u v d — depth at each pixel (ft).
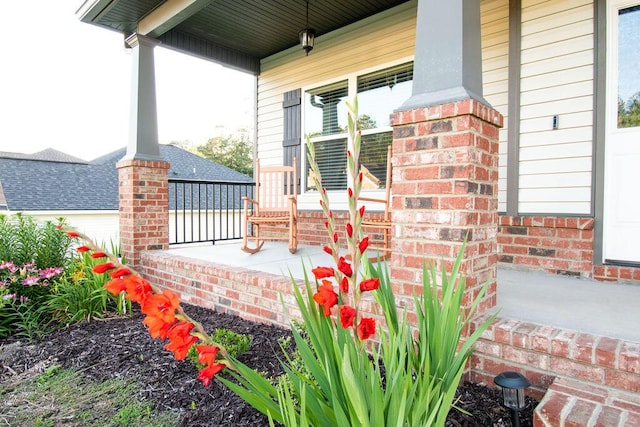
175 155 51.31
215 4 14.78
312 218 17.20
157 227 15.23
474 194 6.39
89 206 42.55
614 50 10.02
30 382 7.46
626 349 5.09
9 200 38.91
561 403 4.73
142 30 14.48
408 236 6.84
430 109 6.48
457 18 6.49
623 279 9.67
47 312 11.08
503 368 5.98
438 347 4.54
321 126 17.63
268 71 19.85
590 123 10.36
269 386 3.72
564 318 6.59
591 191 10.34
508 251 11.50
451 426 5.11
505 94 11.98
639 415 4.43
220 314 11.04
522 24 11.35
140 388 7.02
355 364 3.47
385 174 15.48
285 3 14.73
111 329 10.25
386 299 4.92
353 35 16.26
